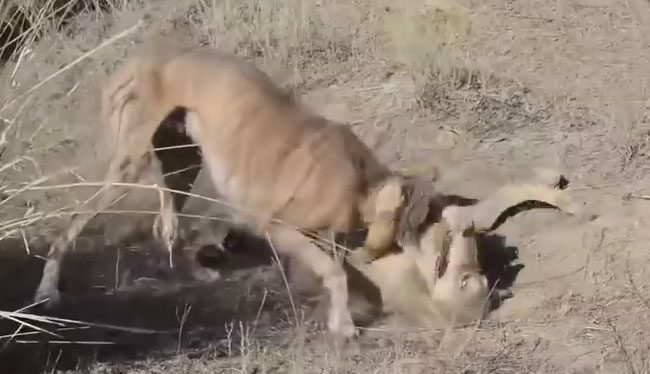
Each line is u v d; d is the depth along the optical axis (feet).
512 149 39.06
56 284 30.96
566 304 29.86
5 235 29.48
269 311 30.37
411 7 50.78
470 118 41.47
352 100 43.16
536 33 48.83
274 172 30.09
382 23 49.37
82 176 32.99
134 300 31.01
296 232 30.25
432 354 27.81
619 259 31.89
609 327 28.66
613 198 35.35
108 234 33.47
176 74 31.83
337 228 29.84
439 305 29.40
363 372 26.99
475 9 51.39
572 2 52.01
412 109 42.29
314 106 42.11
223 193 31.83
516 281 31.22
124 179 32.17
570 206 34.37
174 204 33.65
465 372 26.84
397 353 27.68
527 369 26.96
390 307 29.94
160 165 32.73
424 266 29.76
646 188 35.88
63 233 31.48
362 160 30.01
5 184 31.22
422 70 44.96
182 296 31.27
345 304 29.14
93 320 30.07
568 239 33.09
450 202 32.65
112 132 32.17
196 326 29.73
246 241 33.55
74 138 35.27
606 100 42.32
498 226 33.76
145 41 38.45
